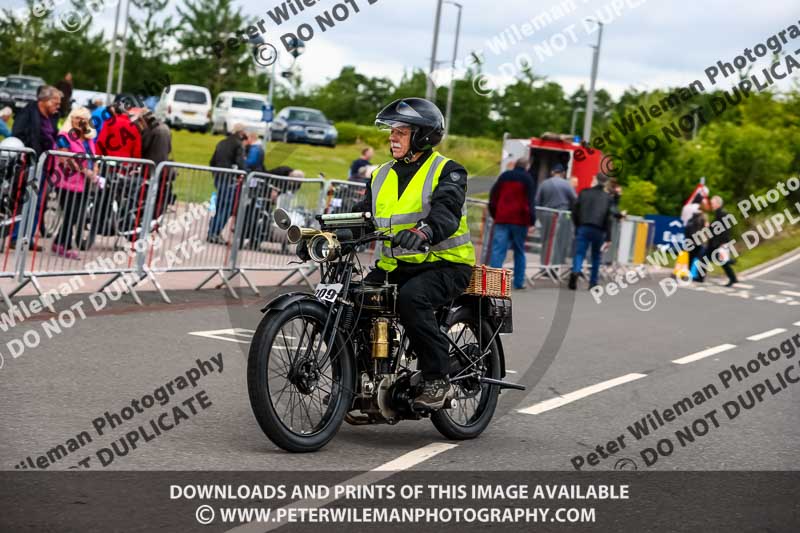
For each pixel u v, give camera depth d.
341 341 5.89
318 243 5.80
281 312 5.62
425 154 6.14
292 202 12.76
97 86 44.28
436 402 6.04
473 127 46.06
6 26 42.72
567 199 19.48
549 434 6.86
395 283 6.18
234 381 7.62
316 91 49.00
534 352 10.52
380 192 6.17
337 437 6.32
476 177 16.61
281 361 5.81
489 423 7.08
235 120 38.84
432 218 5.84
